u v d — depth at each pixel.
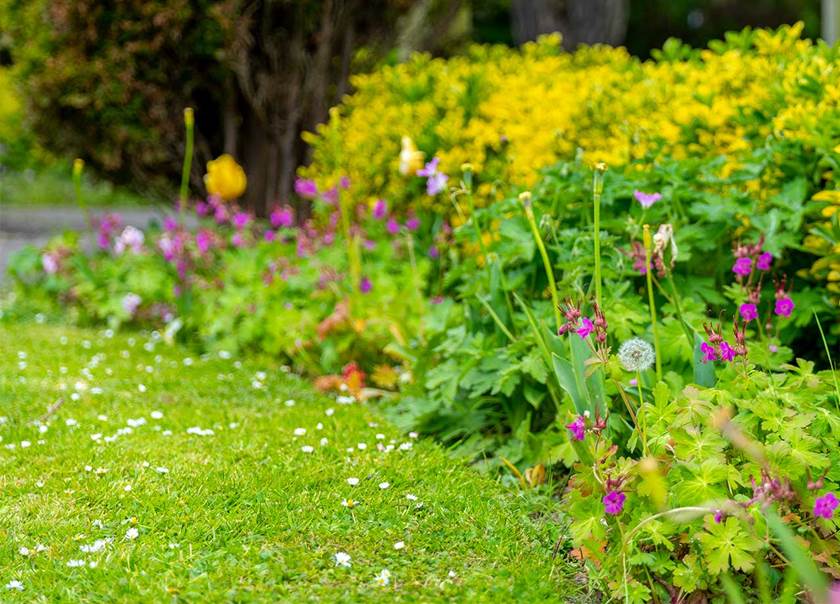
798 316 4.66
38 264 8.54
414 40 9.90
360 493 4.07
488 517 3.89
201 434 4.81
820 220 4.84
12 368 6.29
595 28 13.29
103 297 7.93
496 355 4.67
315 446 4.65
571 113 6.30
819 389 3.53
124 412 5.27
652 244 3.97
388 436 4.85
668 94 6.21
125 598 3.13
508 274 5.00
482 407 5.01
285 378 6.20
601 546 3.24
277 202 9.05
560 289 4.66
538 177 6.02
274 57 8.72
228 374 6.27
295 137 9.01
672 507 3.09
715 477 3.03
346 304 6.02
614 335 4.36
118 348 7.05
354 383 5.63
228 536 3.65
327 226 7.59
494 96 7.05
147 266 7.78
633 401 3.88
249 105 9.01
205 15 8.13
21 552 3.50
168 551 3.50
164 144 8.64
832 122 4.55
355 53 9.30
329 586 3.24
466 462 4.58
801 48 5.98
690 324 4.28
